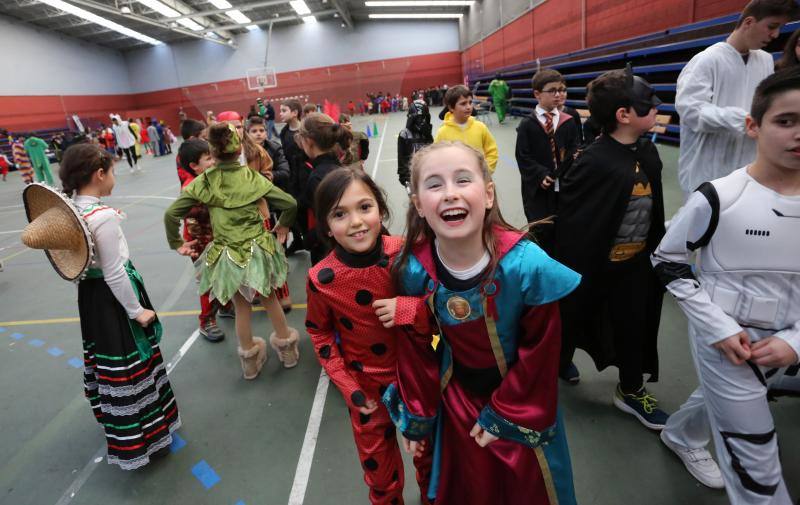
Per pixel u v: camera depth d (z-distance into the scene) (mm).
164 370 2115
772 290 1172
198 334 3303
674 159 6758
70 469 2121
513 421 1065
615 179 1759
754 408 1219
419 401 1223
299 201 3430
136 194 9562
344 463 1999
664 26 8414
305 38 30719
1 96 20219
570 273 996
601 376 2375
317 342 1462
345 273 1323
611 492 1713
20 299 4332
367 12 29281
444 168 955
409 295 1184
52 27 23422
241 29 30141
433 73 32156
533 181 2902
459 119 3416
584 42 12141
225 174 2338
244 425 2295
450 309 1097
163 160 16297
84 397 2697
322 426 2242
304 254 4668
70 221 1658
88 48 26562
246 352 2615
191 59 30344
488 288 1047
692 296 1264
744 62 2283
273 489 1895
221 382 2678
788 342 1139
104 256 1744
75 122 21750
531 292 1033
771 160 1088
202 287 2408
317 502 1812
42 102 22375
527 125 3008
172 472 2029
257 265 2354
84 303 1860
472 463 1177
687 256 1300
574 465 1843
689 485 1712
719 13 6898
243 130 3178
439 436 1276
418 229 1139
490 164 3480
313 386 2568
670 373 2348
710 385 1295
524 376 1064
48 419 2506
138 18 20984
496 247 1046
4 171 13883
